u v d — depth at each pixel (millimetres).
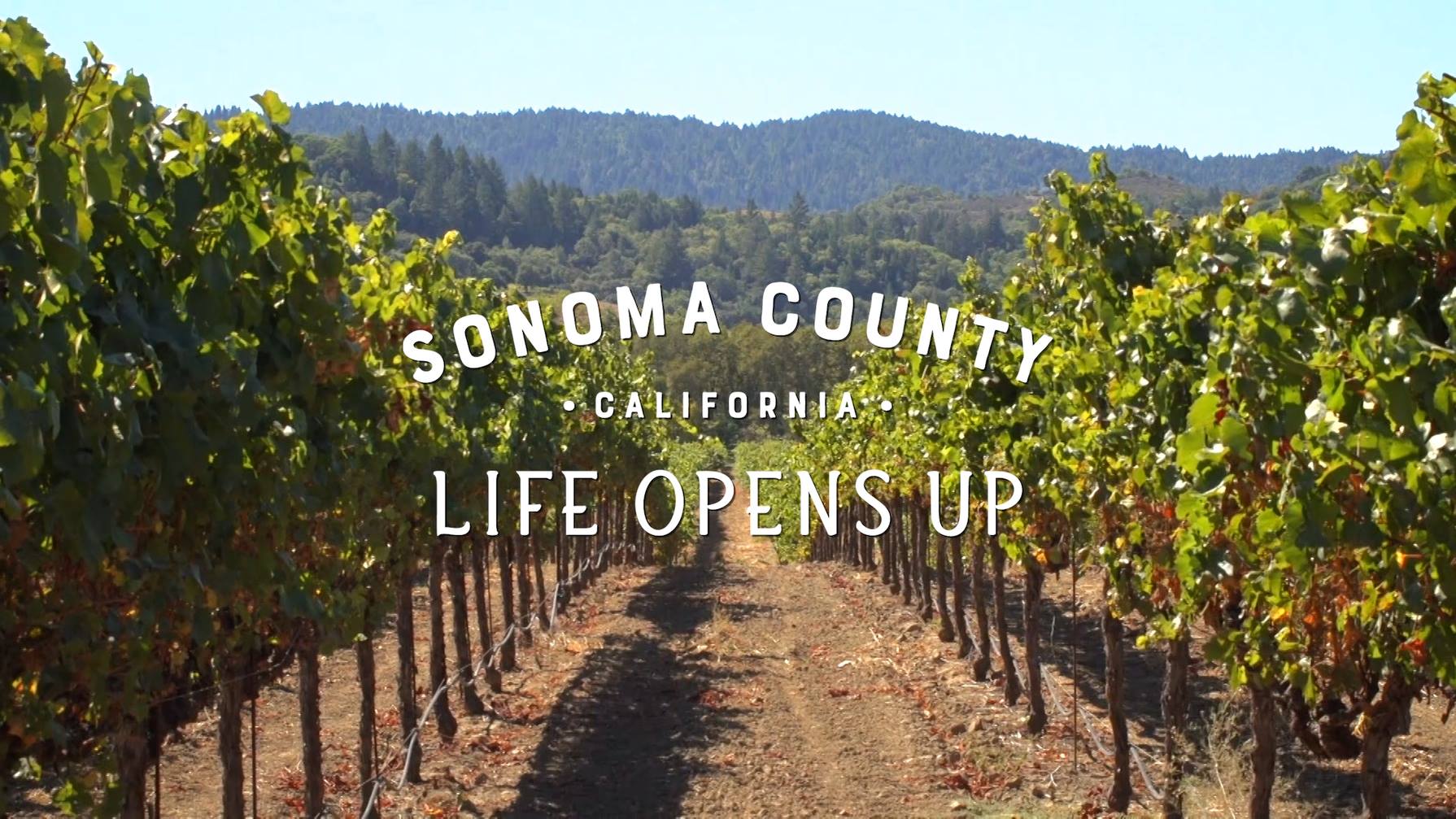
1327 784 10578
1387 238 4410
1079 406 8367
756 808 10828
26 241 3982
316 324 6137
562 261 157250
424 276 10203
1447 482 4016
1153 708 14156
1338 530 4406
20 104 3998
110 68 4555
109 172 4199
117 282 4613
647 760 12508
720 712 14773
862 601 26094
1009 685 14391
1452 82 4352
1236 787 9336
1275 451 4871
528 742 13258
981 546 14688
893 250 175625
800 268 168125
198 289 5113
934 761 12109
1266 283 4961
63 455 4262
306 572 7031
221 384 5043
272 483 5738
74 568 4641
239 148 5543
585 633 21797
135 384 4555
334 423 6742
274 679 7508
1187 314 6332
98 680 4578
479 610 15992
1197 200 180500
